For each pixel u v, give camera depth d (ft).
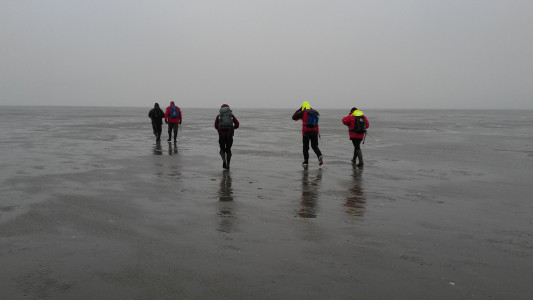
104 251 14.47
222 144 34.24
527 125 137.18
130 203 21.61
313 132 35.81
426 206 21.88
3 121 129.90
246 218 19.03
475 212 20.66
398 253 14.66
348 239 16.16
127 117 184.96
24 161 37.37
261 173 32.42
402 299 11.16
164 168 34.32
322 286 11.89
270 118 209.36
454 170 35.04
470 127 120.47
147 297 11.14
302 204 21.99
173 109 56.75
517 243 15.93
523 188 27.14
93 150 47.39
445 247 15.37
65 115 212.02
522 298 11.35
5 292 11.32
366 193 25.13
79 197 22.88
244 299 11.05
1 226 17.16
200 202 22.09
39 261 13.48
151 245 15.16
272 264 13.48
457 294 11.51
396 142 64.39
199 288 11.69
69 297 11.09
